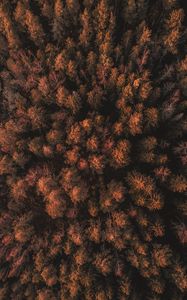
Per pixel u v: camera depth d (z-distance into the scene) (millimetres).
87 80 25859
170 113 23438
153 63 25078
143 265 23594
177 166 24688
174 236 24688
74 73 25266
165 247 23281
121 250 25047
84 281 24344
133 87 23562
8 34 25688
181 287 22906
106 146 24531
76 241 24203
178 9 24344
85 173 25922
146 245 23859
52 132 25469
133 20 25203
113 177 25828
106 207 24469
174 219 24844
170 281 24125
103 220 25203
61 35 26078
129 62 24312
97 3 25250
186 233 23203
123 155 24078
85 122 24312
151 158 24141
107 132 24734
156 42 23906
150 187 23391
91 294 24562
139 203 24125
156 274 23641
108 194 24766
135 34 25031
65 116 25922
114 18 23719
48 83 25250
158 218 24391
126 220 24000
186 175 24234
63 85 26094
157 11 24906
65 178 24844
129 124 24031
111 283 24797
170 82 23672
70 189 25109
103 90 25375
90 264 25078
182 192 24406
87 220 25672
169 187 24188
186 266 23797
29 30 25859
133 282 24953
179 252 24391
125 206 24938
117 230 24125
